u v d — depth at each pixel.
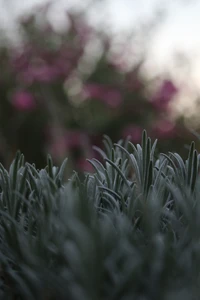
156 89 2.19
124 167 0.64
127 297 0.50
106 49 2.20
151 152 0.63
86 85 2.07
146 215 0.53
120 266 0.52
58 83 2.12
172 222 0.57
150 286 0.50
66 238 0.52
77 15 2.19
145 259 0.51
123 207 0.59
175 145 2.10
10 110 2.11
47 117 2.06
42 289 0.52
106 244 0.51
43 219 0.55
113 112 2.10
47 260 0.54
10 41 2.20
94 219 0.52
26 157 2.10
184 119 2.17
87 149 1.99
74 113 2.12
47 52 2.08
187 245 0.54
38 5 2.19
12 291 0.55
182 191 0.58
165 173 0.63
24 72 2.05
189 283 0.50
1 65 2.15
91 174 0.67
